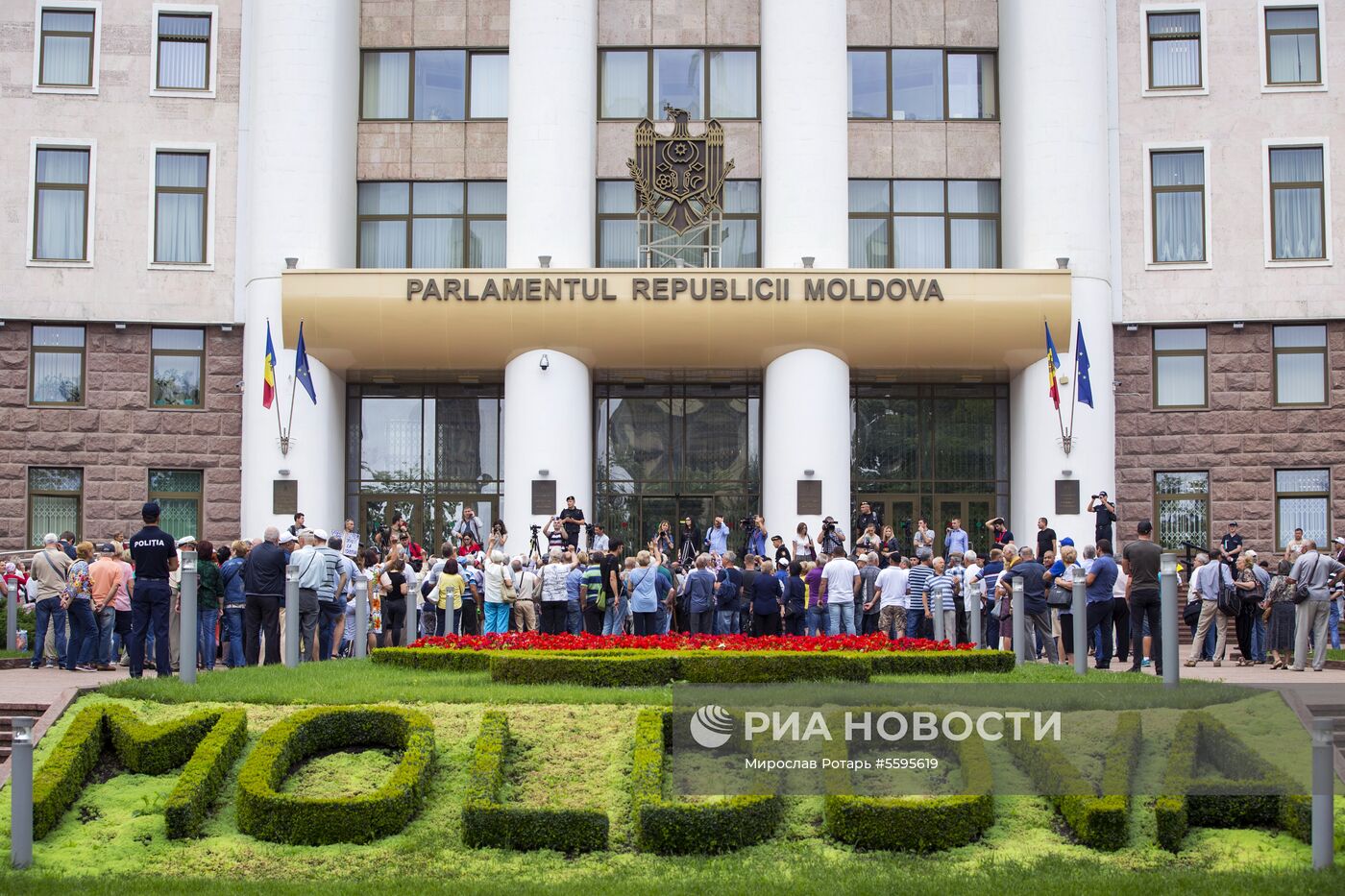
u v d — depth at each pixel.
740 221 39.28
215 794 14.12
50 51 38.47
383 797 13.59
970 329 36.09
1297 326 37.91
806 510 35.81
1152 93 38.38
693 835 13.15
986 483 39.31
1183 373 38.22
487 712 15.33
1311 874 12.30
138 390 38.00
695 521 39.22
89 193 38.12
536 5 36.88
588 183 37.34
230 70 38.59
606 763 14.79
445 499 39.41
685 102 39.62
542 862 12.97
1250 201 38.06
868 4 39.88
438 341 36.22
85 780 14.50
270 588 22.02
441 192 39.59
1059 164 36.75
